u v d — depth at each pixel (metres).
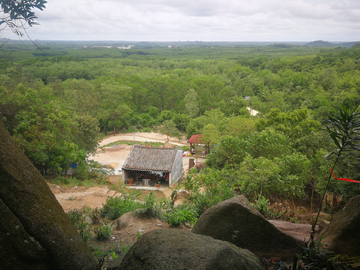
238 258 2.79
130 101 54.28
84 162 22.84
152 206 8.60
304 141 19.73
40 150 17.23
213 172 13.23
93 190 16.47
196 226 4.88
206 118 41.84
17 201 2.68
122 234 7.04
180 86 56.78
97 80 57.41
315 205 12.61
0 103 16.83
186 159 32.75
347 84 54.81
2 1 4.02
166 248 2.63
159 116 51.72
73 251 2.96
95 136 27.09
